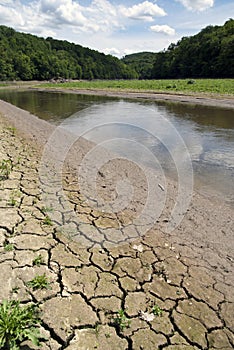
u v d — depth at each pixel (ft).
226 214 13.91
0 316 6.63
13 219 11.41
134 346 6.70
